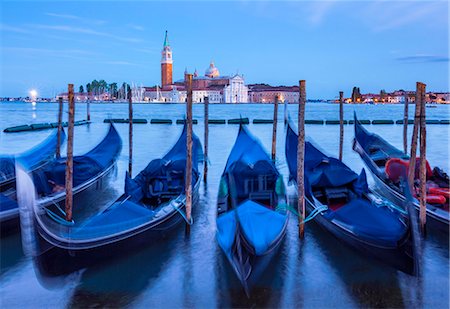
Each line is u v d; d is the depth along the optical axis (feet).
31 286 25.85
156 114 242.37
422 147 31.40
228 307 23.63
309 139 50.60
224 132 120.67
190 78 32.94
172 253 30.71
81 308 23.59
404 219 26.66
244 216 27.66
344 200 36.17
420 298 24.35
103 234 26.66
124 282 26.45
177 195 37.32
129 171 56.44
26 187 24.35
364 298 24.38
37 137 103.04
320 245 31.48
